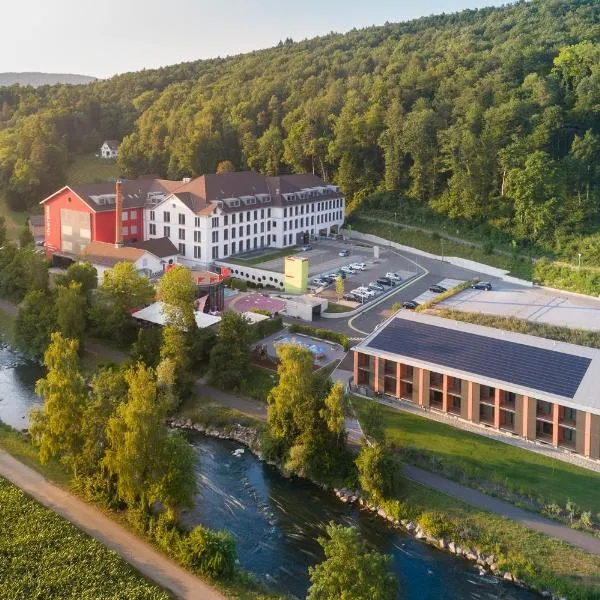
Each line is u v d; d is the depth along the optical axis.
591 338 99.31
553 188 147.12
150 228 147.62
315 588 45.59
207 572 50.91
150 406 54.56
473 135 159.62
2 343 104.81
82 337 96.75
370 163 187.12
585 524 56.91
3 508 57.56
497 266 142.00
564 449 68.38
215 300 105.75
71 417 60.16
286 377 67.88
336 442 66.75
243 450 73.25
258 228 151.12
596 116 165.88
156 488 53.75
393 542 57.84
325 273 133.88
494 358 75.44
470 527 57.41
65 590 48.25
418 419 75.06
